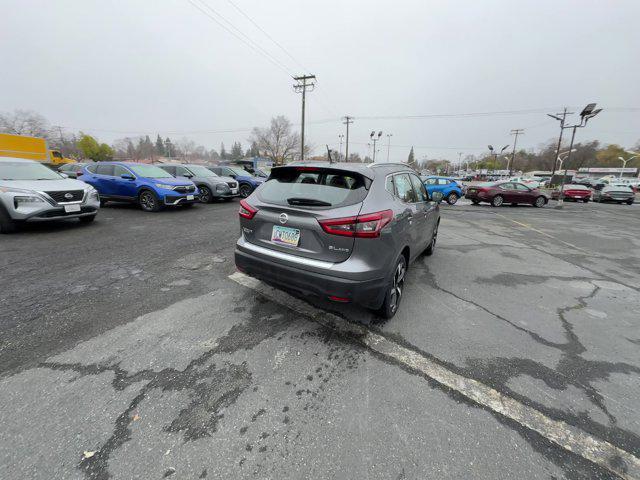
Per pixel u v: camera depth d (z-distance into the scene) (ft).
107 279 12.64
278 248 9.42
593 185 119.65
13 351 7.81
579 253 20.81
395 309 10.73
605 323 10.69
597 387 7.47
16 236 18.71
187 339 8.70
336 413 6.38
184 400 6.52
